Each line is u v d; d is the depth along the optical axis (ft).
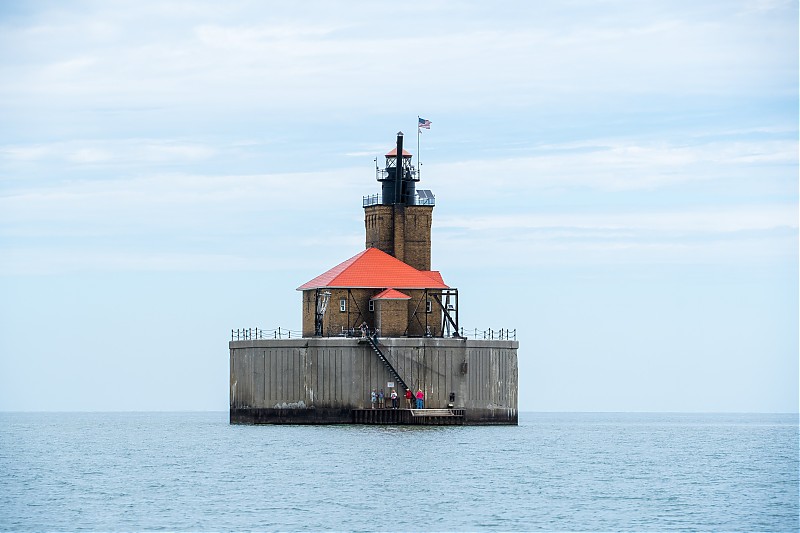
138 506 526.98
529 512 516.32
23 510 518.78
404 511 514.27
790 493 577.02
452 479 602.03
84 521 495.00
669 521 502.79
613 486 593.01
